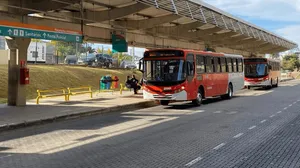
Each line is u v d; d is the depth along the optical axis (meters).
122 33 22.92
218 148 8.39
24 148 8.70
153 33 26.47
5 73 28.84
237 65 26.19
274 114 14.84
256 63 34.41
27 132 11.20
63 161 7.29
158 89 17.97
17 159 7.54
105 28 22.72
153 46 27.67
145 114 15.70
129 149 8.41
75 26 19.84
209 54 20.88
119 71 44.91
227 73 23.73
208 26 28.86
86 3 18.36
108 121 13.52
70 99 20.73
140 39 26.08
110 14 19.38
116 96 22.94
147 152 8.05
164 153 7.93
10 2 15.59
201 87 19.77
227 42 38.00
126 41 23.16
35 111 15.08
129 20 23.89
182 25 27.00
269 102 20.53
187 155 7.71
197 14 23.50
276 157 7.48
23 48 16.92
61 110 15.48
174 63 17.94
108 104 18.08
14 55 16.97
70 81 33.44
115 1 18.39
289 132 10.52
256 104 19.42
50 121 13.30
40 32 14.62
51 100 20.11
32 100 20.23
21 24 13.88
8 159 7.55
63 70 35.59
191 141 9.28
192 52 18.70
